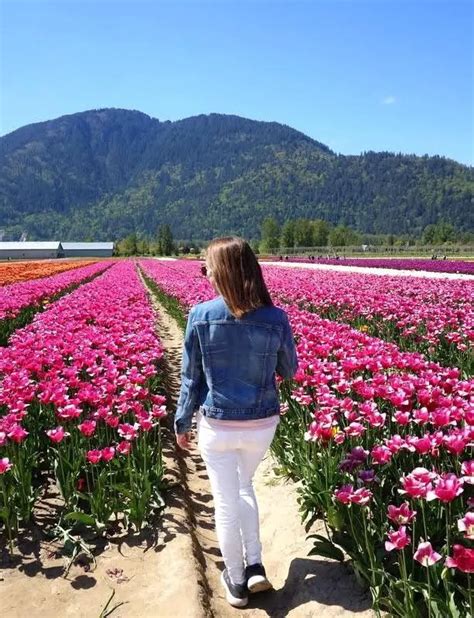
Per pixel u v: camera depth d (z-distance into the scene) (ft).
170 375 34.76
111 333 30.12
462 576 11.66
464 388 16.87
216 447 12.54
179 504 17.42
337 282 66.74
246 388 12.32
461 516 12.71
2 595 13.48
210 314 12.20
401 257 226.17
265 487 19.56
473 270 109.29
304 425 18.60
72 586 13.84
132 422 20.53
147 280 110.01
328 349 22.66
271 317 12.27
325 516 15.17
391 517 11.31
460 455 15.07
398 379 18.02
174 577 13.87
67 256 444.96
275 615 13.10
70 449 18.22
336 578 13.67
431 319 33.04
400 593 11.55
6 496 15.08
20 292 54.54
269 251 353.72
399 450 14.85
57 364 23.26
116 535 15.92
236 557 13.10
